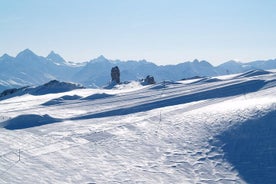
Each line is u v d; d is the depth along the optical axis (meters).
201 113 37.09
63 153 26.73
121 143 30.20
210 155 28.34
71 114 45.94
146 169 25.69
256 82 53.56
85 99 65.62
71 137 31.05
